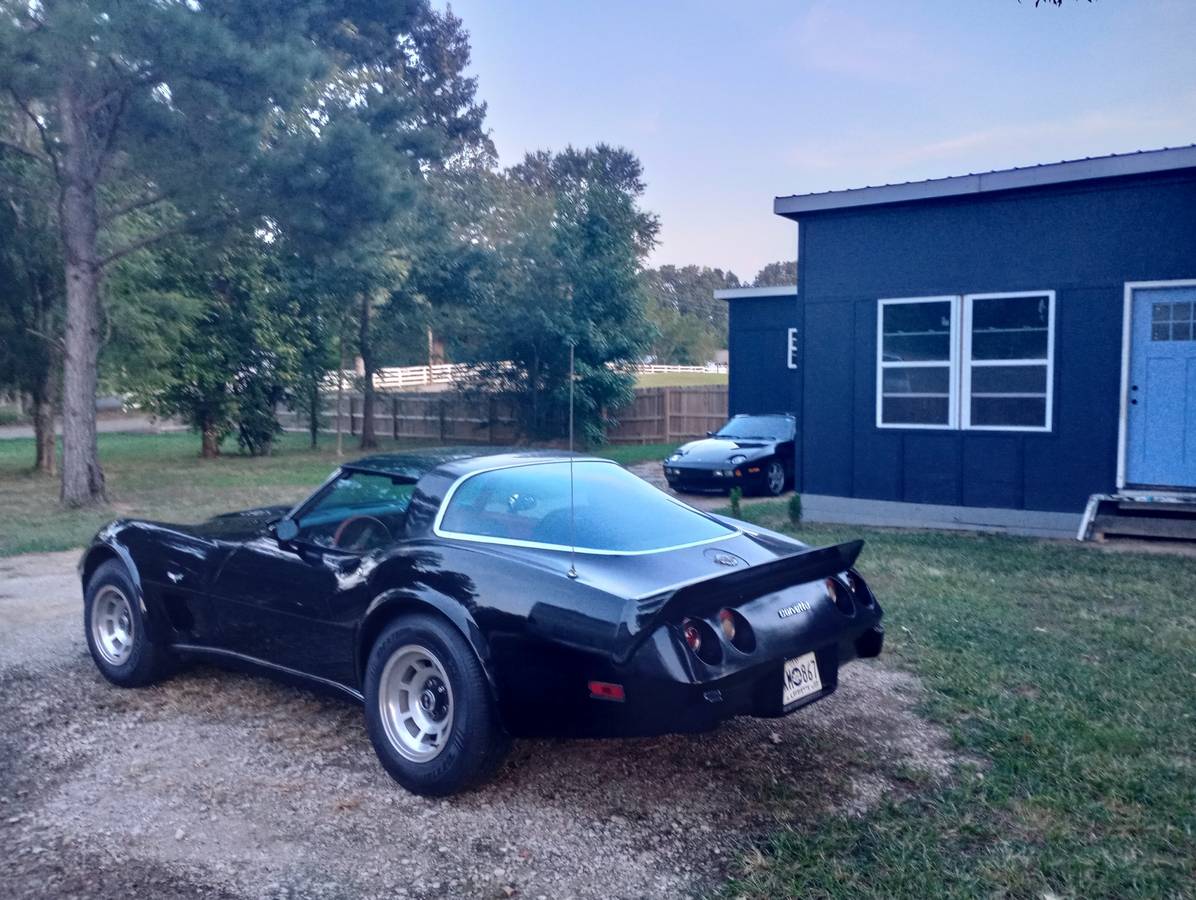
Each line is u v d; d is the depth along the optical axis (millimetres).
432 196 26766
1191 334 10523
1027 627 6852
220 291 24125
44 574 9516
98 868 3639
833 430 12648
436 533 4570
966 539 10859
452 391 29562
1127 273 10711
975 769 4418
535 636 3971
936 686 5551
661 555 4387
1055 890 3389
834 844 3703
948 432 11828
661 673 3736
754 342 21766
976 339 11602
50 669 6141
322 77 14875
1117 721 4945
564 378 26172
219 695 5613
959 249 11625
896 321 12109
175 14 12172
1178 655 6133
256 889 3492
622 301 26688
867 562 9336
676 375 45094
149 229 18812
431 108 55781
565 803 4172
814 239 12617
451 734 4117
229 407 24406
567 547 4348
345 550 4852
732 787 4301
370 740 4668
